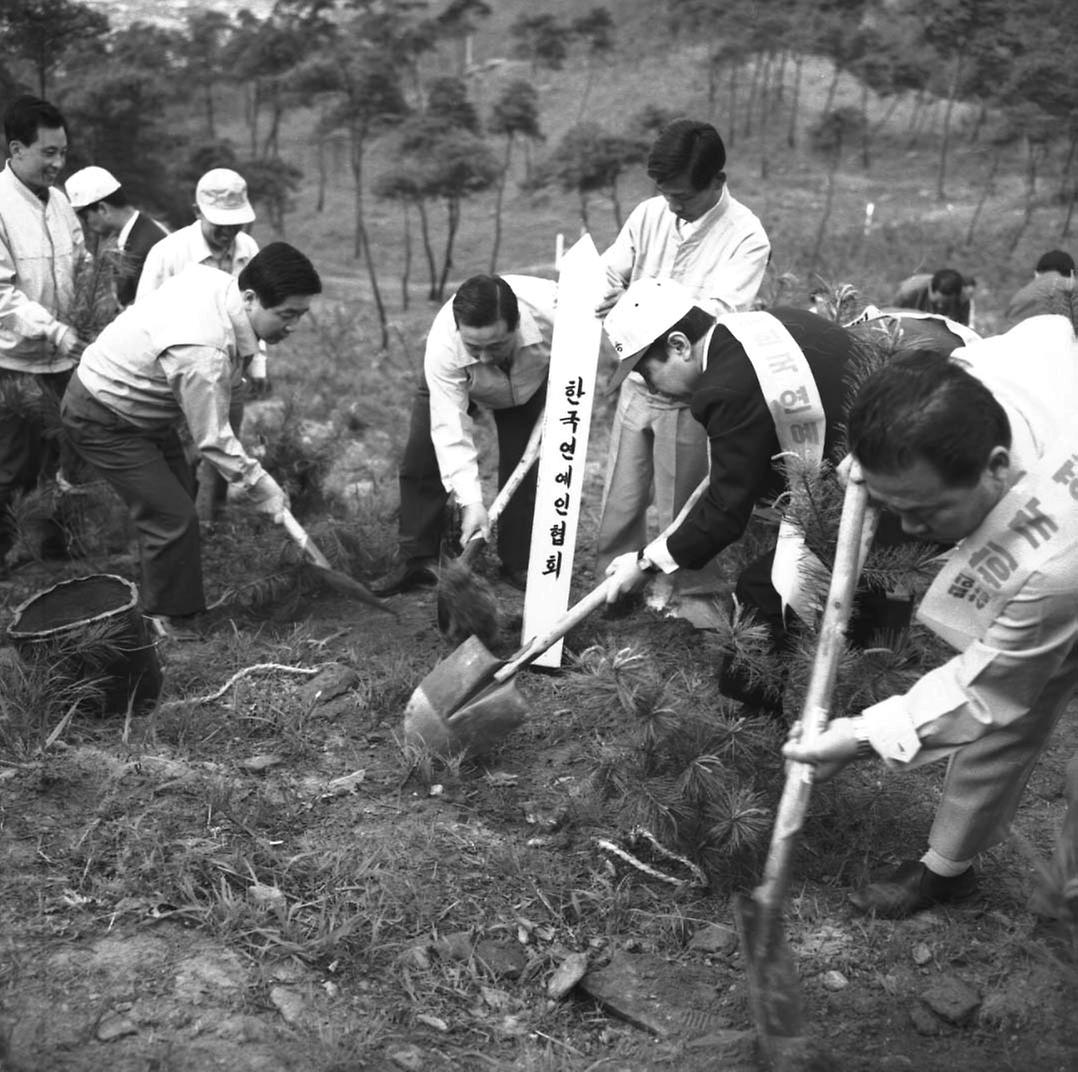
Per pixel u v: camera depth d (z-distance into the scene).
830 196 26.25
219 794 3.71
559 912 3.43
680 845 3.61
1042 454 2.76
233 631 5.16
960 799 3.26
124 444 4.96
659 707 3.52
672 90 37.50
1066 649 2.88
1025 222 26.59
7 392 5.50
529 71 40.81
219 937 3.19
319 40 34.28
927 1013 3.10
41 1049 2.79
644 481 5.15
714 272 4.99
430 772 3.96
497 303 4.46
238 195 6.22
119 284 6.93
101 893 3.31
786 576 3.64
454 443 4.92
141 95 19.67
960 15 30.09
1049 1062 2.96
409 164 25.44
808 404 3.64
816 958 3.27
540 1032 3.05
